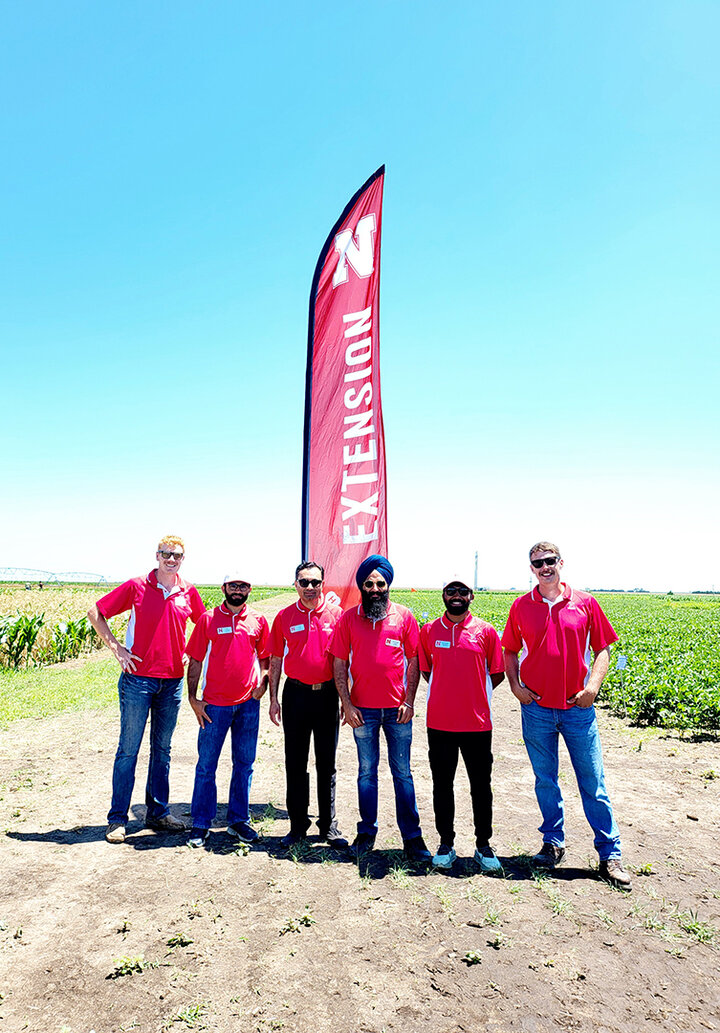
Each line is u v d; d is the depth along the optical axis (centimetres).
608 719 1074
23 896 426
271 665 554
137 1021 304
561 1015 311
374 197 797
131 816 593
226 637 537
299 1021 305
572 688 476
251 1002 319
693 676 1099
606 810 470
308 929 388
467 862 493
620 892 442
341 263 804
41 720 968
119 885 444
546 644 477
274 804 640
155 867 475
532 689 486
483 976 342
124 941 372
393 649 501
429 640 495
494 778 732
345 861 491
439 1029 300
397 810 506
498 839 544
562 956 362
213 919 398
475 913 409
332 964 352
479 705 478
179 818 590
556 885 452
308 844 523
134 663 534
